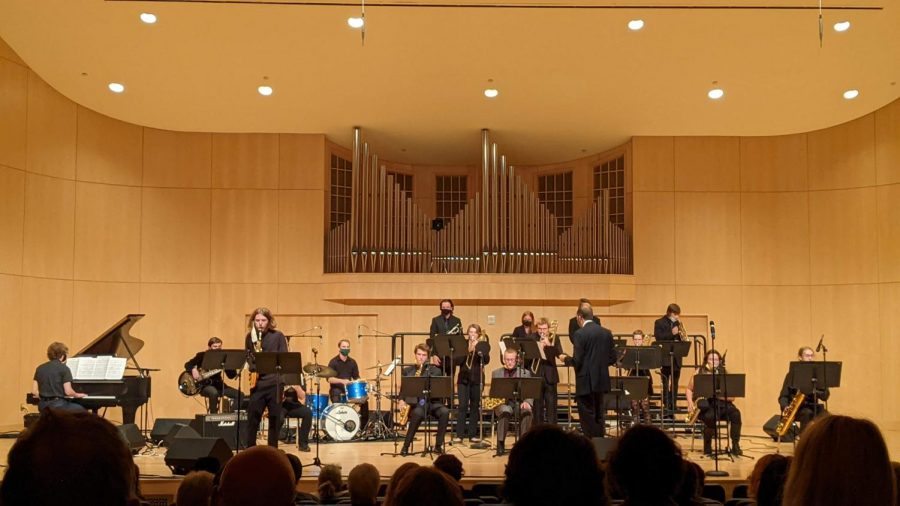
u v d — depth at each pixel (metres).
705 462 9.86
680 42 11.62
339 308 15.59
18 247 13.47
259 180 15.76
